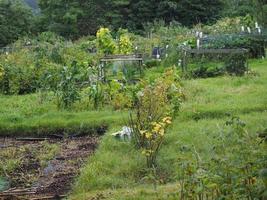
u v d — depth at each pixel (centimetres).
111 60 1494
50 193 716
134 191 657
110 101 1182
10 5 4306
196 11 4234
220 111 1030
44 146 962
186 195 480
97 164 769
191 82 1386
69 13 4259
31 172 820
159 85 891
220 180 449
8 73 1534
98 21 4328
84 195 668
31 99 1352
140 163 765
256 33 2025
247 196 431
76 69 1282
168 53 1884
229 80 1388
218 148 710
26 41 2650
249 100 1114
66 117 1106
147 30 3328
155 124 745
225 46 1912
